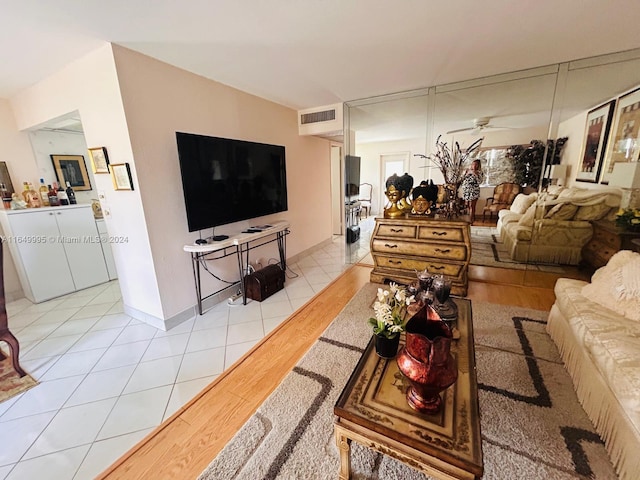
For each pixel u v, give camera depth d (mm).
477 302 2631
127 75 2000
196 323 2529
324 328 2361
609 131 2555
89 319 2654
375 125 3555
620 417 1148
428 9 1641
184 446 1348
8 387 1804
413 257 2871
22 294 3207
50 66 2264
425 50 2186
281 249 3559
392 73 2652
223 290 2988
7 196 3004
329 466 1198
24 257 2943
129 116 2023
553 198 2898
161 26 1741
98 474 1240
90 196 3766
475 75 2766
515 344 1983
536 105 2746
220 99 2732
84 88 2193
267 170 3246
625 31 1953
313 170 4453
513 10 1669
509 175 3039
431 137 3297
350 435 1029
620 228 2553
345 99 3459
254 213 3115
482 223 3266
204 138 2443
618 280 1606
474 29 1887
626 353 1221
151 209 2221
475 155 3119
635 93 2395
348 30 1855
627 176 2545
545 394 1541
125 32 1789
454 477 853
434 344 964
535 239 3053
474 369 1220
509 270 3211
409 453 924
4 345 2279
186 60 2227
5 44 1870
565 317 1773
